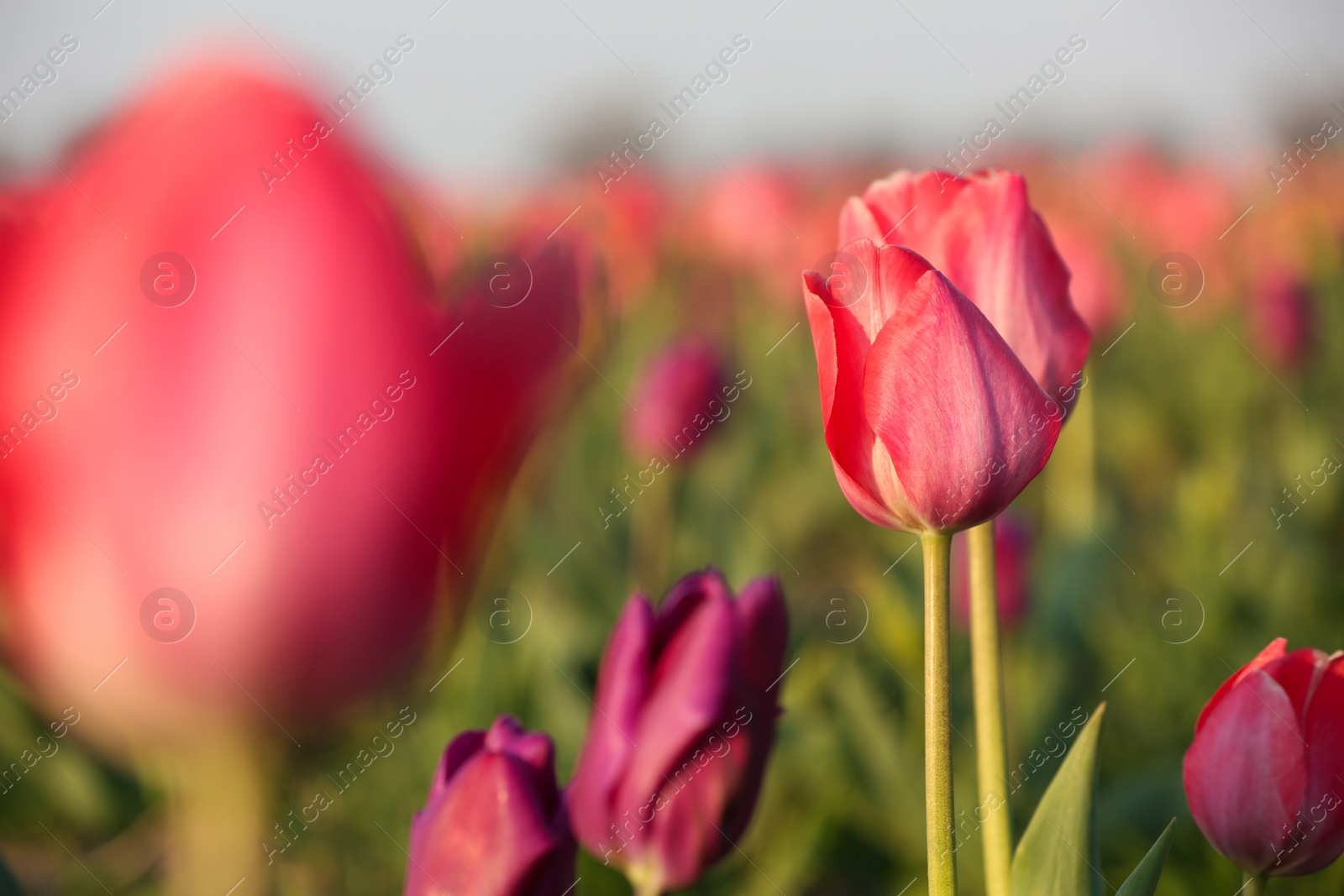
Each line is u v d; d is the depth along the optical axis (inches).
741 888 59.0
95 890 57.4
